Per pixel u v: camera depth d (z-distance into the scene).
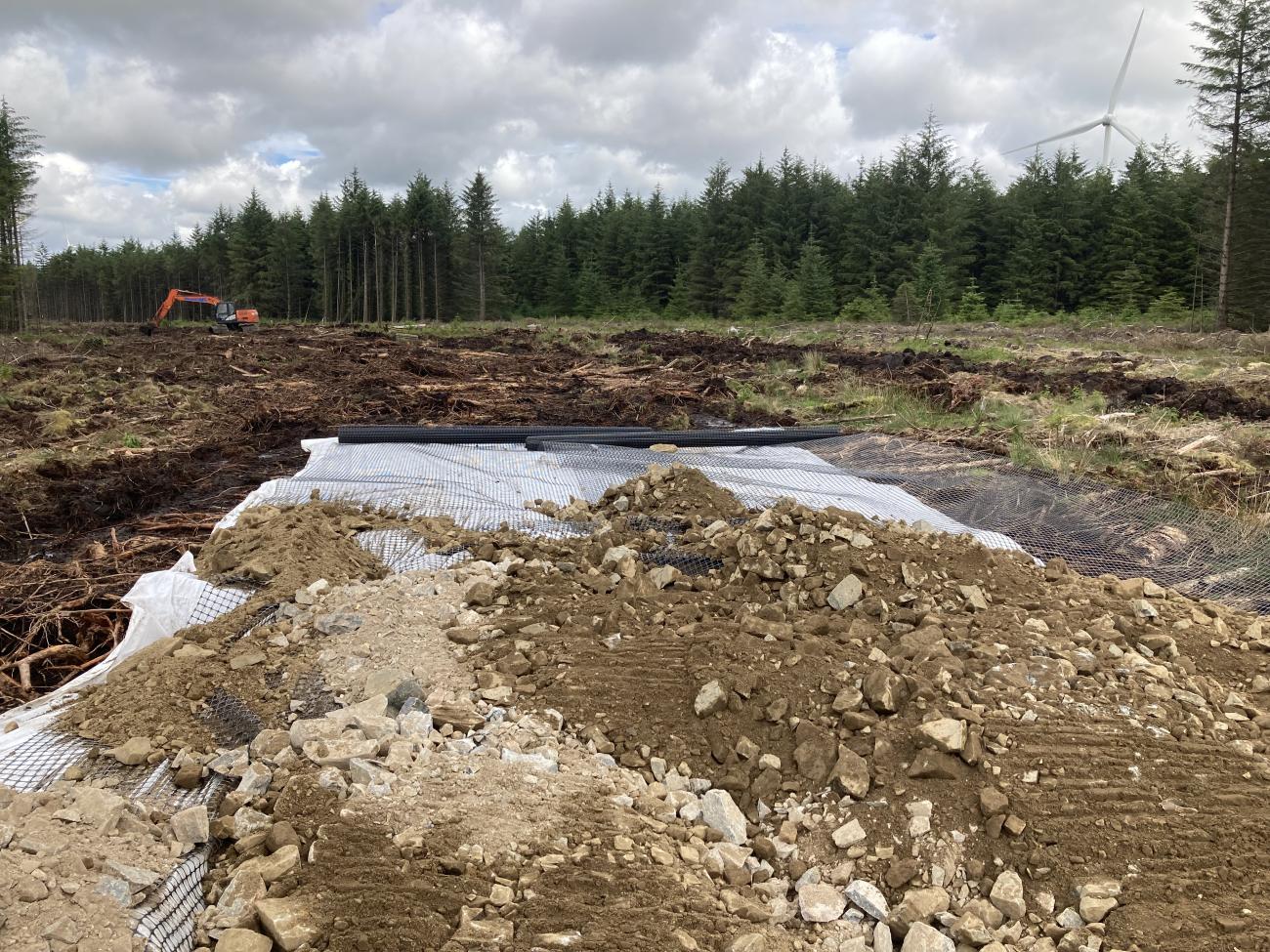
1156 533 5.75
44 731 3.22
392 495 6.48
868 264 46.16
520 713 3.37
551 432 8.96
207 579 4.60
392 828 2.62
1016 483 6.84
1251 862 2.63
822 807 2.91
